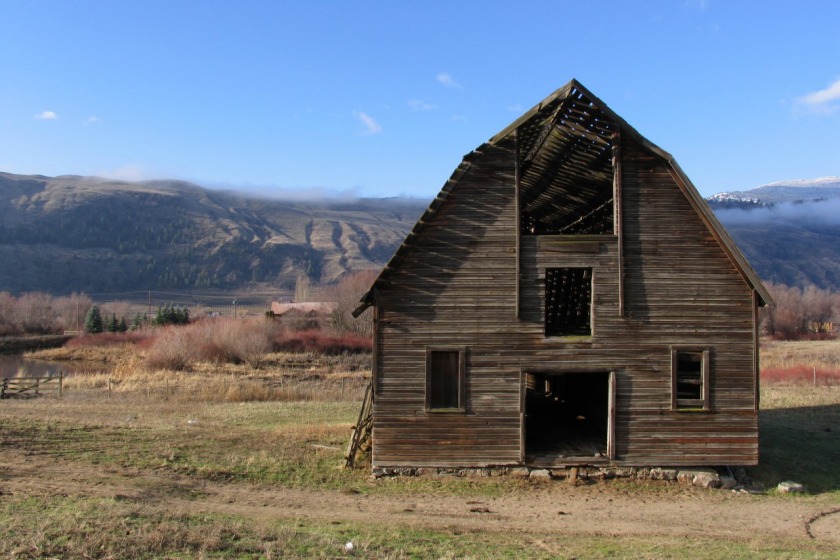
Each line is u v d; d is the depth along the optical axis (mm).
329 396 40562
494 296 20969
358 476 20719
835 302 116812
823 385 43625
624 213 21078
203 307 171250
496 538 15586
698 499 19484
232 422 29109
